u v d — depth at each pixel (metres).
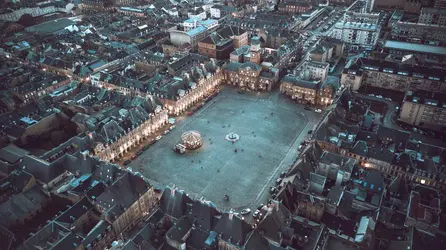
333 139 189.75
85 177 166.50
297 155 198.62
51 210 162.00
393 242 132.75
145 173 187.88
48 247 129.50
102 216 147.62
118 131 197.12
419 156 181.62
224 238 132.50
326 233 137.50
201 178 183.88
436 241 127.25
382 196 156.88
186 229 136.75
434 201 148.62
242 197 170.88
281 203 142.75
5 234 139.75
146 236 133.12
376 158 178.25
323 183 160.50
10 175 167.50
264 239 129.25
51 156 182.00
